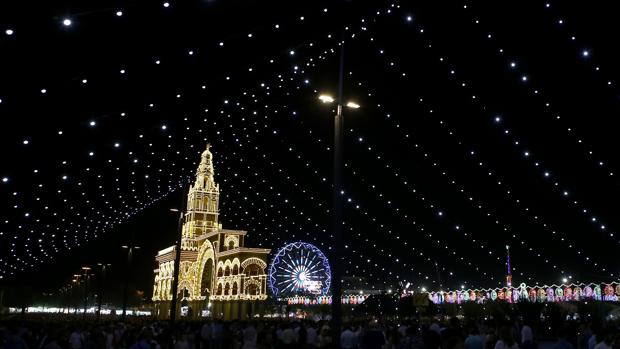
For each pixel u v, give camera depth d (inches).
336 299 554.9
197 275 3083.2
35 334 900.6
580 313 1198.3
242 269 2568.9
